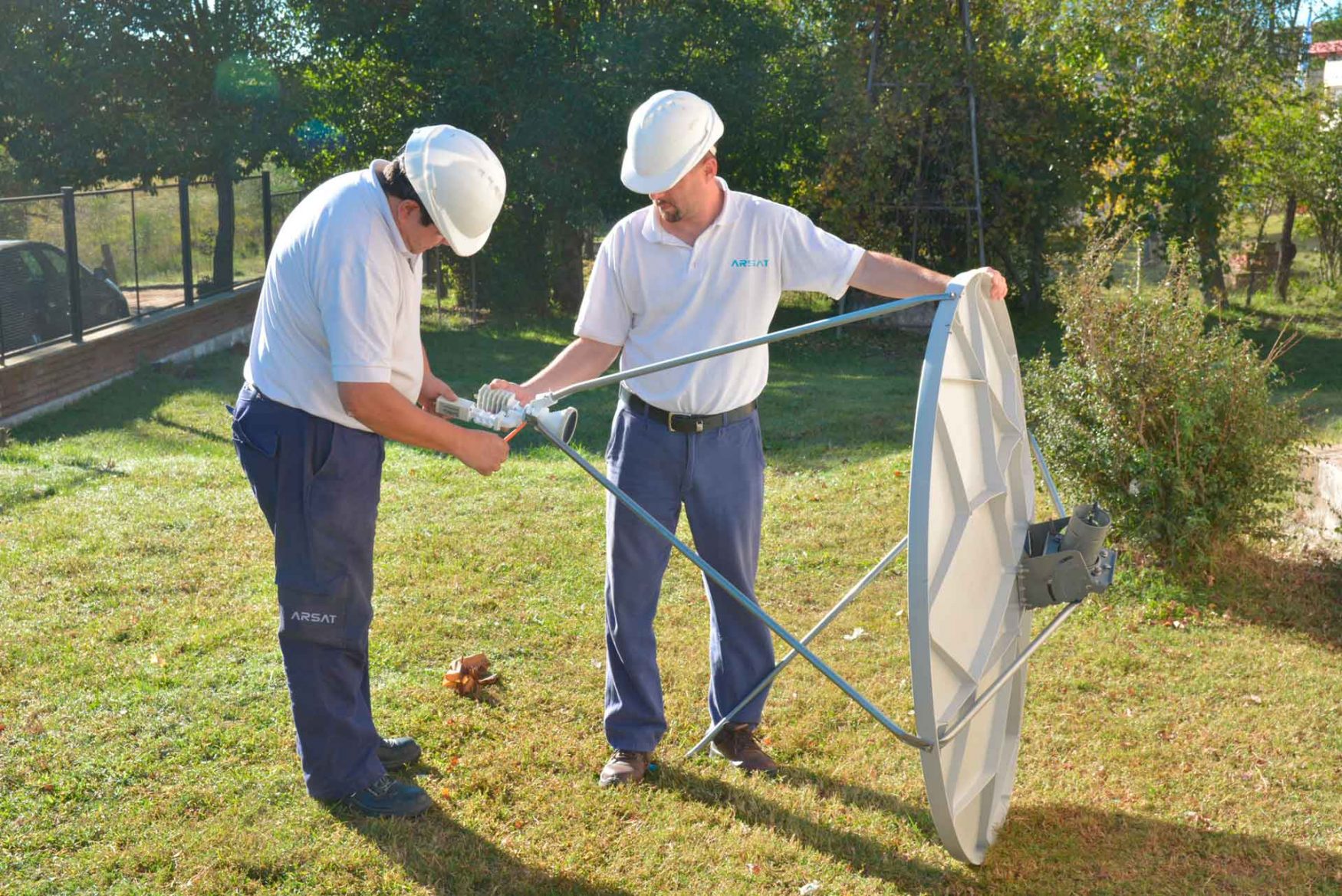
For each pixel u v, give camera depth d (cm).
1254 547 561
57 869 284
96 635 429
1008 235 1559
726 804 331
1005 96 1527
